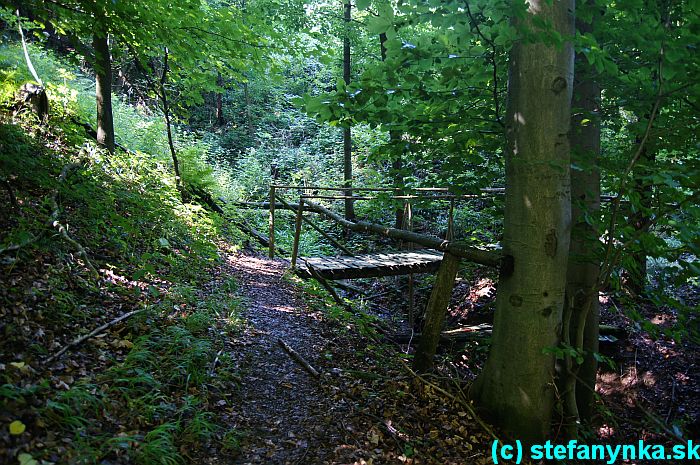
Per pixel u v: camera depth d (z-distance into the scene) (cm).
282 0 1057
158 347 368
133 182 719
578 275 409
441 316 444
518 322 349
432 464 319
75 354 318
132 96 1571
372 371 464
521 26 282
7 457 211
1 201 448
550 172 333
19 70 782
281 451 304
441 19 300
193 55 631
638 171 338
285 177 1633
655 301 346
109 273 456
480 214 1039
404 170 482
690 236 295
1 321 307
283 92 2172
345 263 684
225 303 526
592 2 385
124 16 518
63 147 670
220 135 2000
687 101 313
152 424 286
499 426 363
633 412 544
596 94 409
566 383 393
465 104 426
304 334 522
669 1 334
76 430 248
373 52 1234
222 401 340
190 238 706
